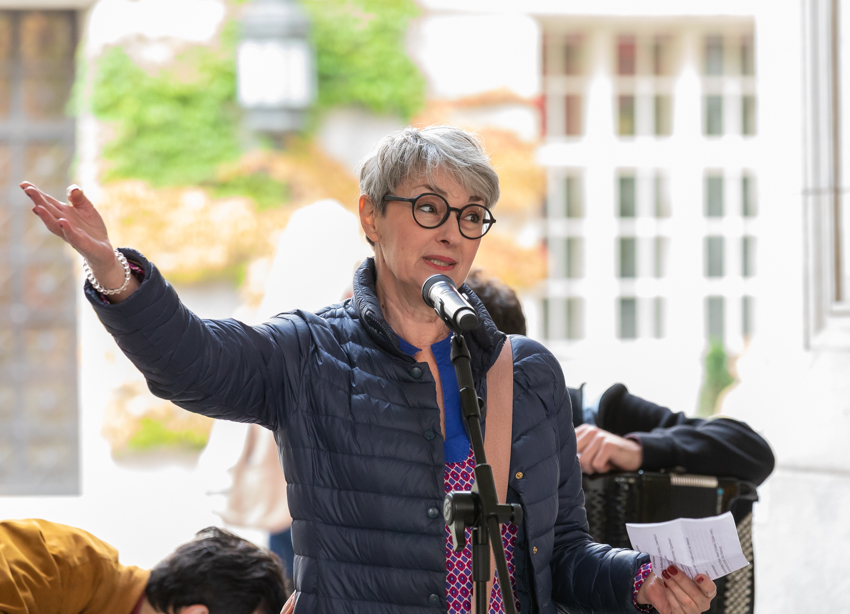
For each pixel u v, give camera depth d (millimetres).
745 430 4645
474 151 2986
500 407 3115
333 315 3148
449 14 15195
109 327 2584
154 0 14641
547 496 3109
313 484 2912
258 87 14820
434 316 3102
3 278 14930
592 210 16125
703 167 16281
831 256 6582
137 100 14617
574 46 16125
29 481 14797
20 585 3715
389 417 2904
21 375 14875
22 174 15023
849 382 6324
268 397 2939
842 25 6539
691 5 15469
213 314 14781
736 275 16453
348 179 15086
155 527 11852
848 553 6152
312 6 14961
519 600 3057
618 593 3086
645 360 15656
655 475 4391
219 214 14727
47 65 15055
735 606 4332
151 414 14078
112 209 14562
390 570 2836
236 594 4031
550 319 16047
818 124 6629
